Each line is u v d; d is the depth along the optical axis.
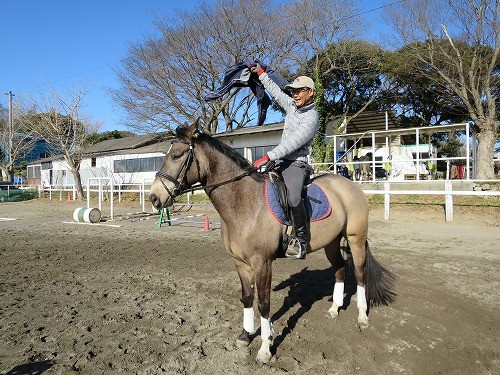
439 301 4.44
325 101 28.25
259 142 20.27
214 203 3.20
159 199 3.01
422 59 18.97
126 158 27.02
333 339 3.47
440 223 10.56
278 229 3.12
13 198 24.28
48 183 33.22
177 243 8.41
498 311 4.12
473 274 5.54
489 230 9.29
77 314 4.12
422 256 6.72
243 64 3.92
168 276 5.65
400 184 14.95
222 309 4.25
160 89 21.19
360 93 27.97
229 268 6.11
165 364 3.03
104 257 7.00
